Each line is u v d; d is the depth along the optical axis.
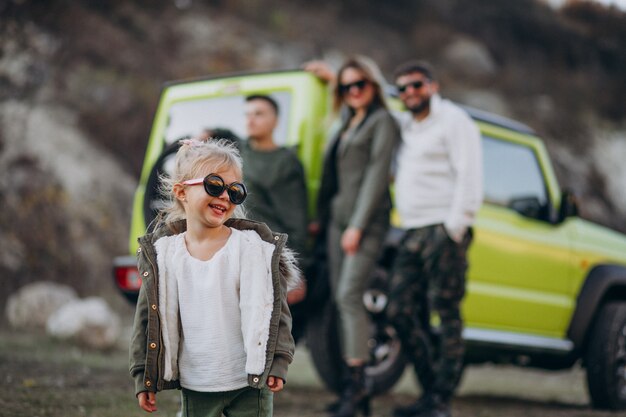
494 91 20.81
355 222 4.88
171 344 2.74
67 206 11.86
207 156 2.80
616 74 24.11
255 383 2.70
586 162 20.08
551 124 20.53
